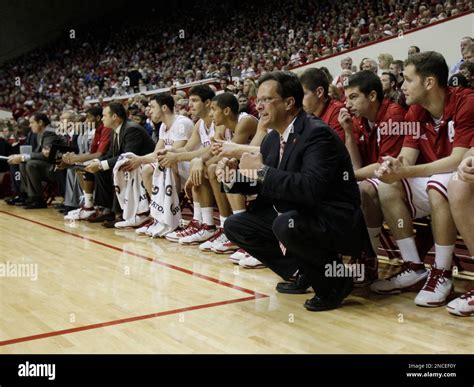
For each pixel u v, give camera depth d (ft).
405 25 26.16
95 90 44.11
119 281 9.07
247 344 6.07
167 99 13.91
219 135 11.94
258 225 8.18
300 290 8.28
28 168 19.10
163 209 13.12
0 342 6.20
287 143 7.49
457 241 10.32
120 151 14.97
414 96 7.57
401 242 8.13
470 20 22.00
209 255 11.18
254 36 45.21
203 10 54.54
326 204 7.35
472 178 6.32
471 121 7.11
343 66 19.20
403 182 7.99
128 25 59.16
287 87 7.37
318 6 42.70
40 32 57.21
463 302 6.90
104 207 15.85
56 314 7.27
